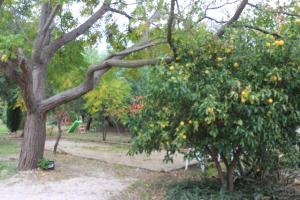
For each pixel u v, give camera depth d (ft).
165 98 20.04
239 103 18.12
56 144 42.57
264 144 19.27
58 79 39.63
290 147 20.93
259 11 22.08
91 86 31.63
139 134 20.83
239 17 22.88
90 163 35.73
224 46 20.17
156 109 20.74
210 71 19.42
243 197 20.90
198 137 20.04
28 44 33.58
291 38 19.06
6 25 34.19
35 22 36.73
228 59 19.81
